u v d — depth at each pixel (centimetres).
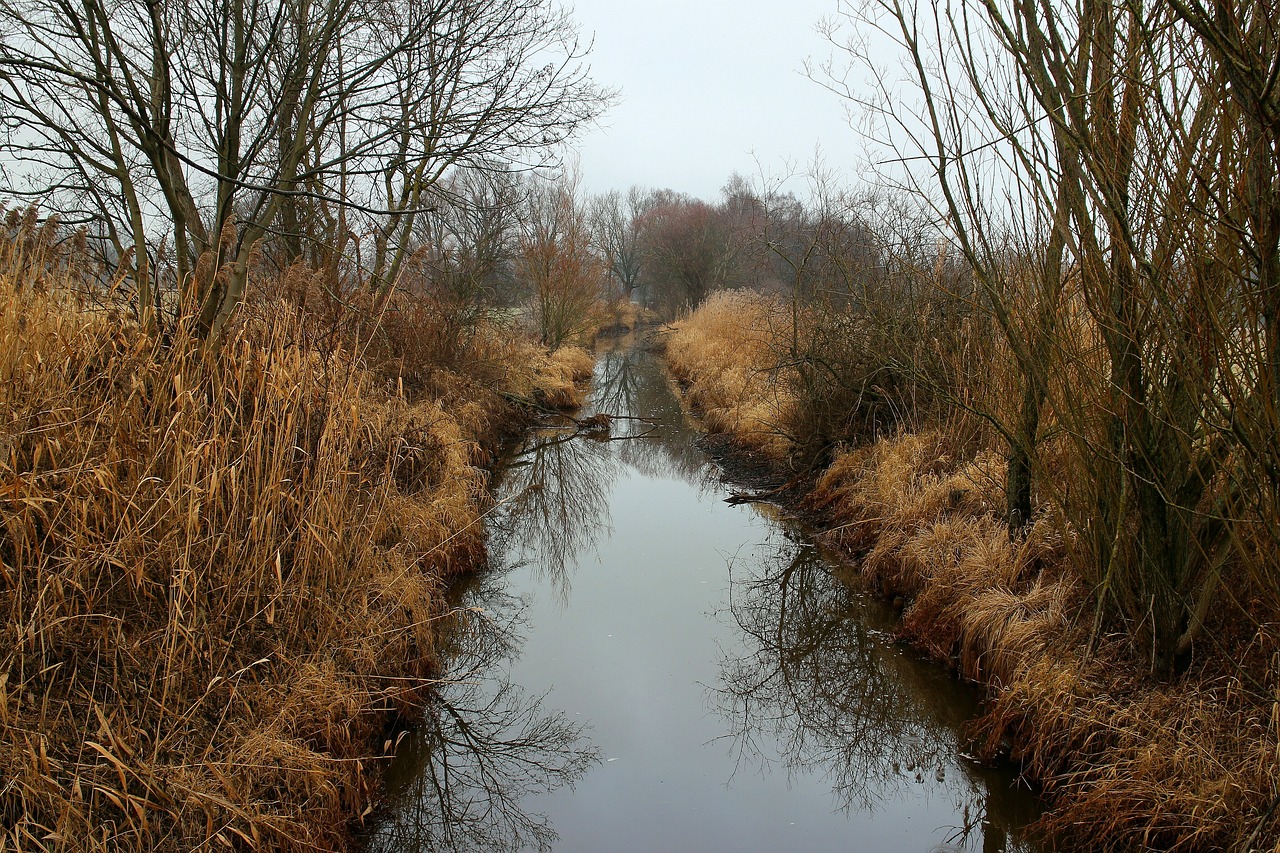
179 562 391
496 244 1380
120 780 324
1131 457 410
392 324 1033
